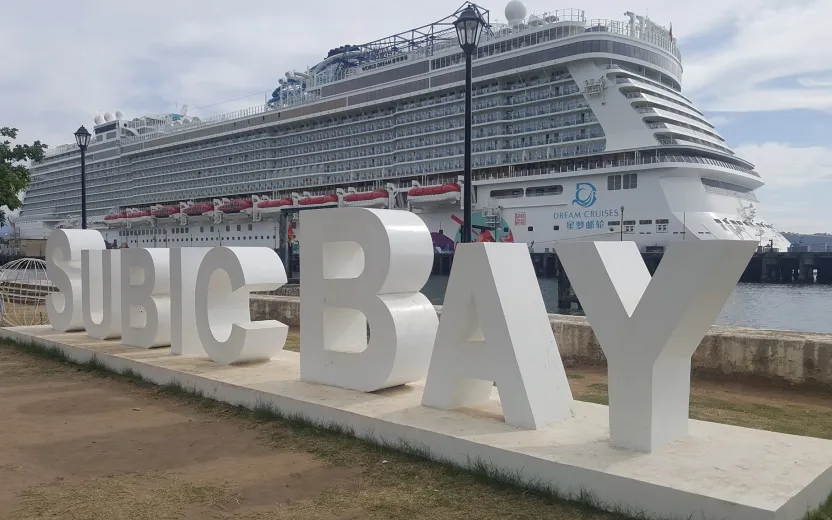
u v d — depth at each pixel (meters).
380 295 6.08
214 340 7.86
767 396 7.30
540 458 4.17
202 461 4.98
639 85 39.94
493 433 4.75
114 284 9.94
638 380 4.31
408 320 6.04
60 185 83.00
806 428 5.85
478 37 10.30
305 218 6.74
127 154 73.62
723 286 4.13
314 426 5.71
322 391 6.24
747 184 44.53
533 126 43.31
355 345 6.90
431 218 47.44
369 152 53.28
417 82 49.50
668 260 4.17
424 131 49.25
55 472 4.75
